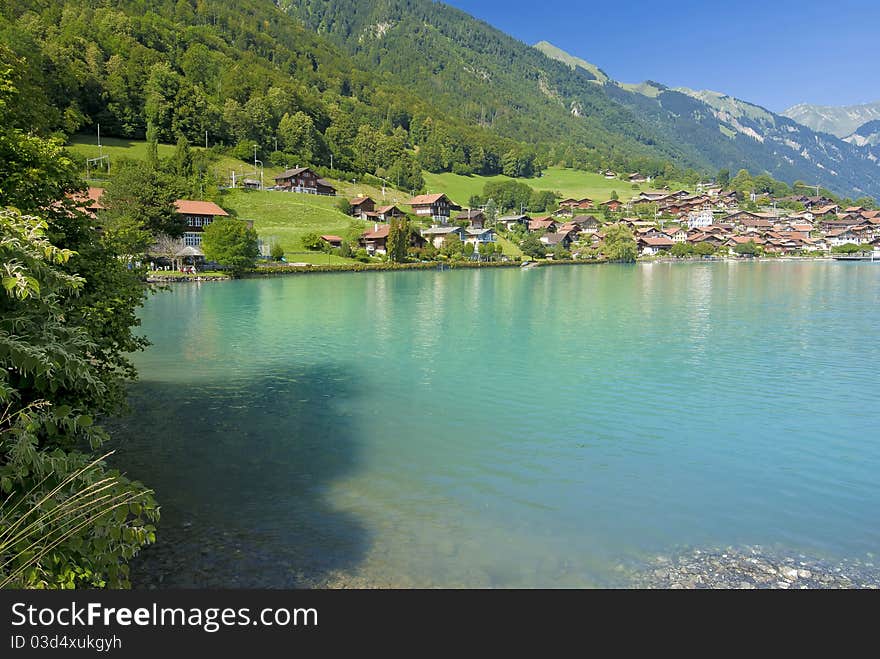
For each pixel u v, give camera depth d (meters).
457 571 9.71
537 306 51.78
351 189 183.12
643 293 65.19
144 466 14.01
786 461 15.07
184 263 85.56
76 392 11.04
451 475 13.91
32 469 7.06
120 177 82.62
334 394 21.44
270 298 57.81
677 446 16.12
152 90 158.25
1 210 7.10
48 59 131.62
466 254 136.75
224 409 19.23
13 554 6.41
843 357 28.53
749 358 28.20
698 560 10.20
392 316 44.34
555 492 12.99
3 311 7.39
